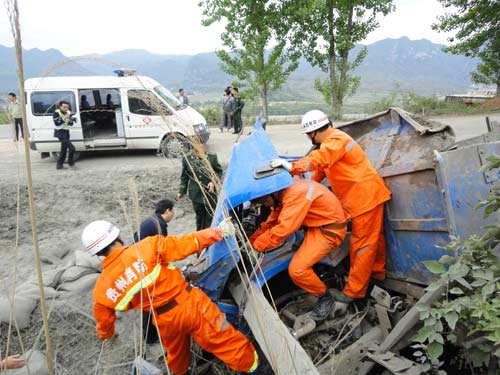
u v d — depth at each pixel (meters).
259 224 4.24
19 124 11.55
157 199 8.30
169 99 11.61
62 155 10.77
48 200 8.30
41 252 6.18
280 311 3.72
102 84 11.23
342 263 4.00
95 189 8.82
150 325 4.11
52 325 4.38
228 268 3.32
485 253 2.51
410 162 3.34
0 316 4.27
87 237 2.95
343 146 3.47
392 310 3.18
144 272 2.93
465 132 12.92
